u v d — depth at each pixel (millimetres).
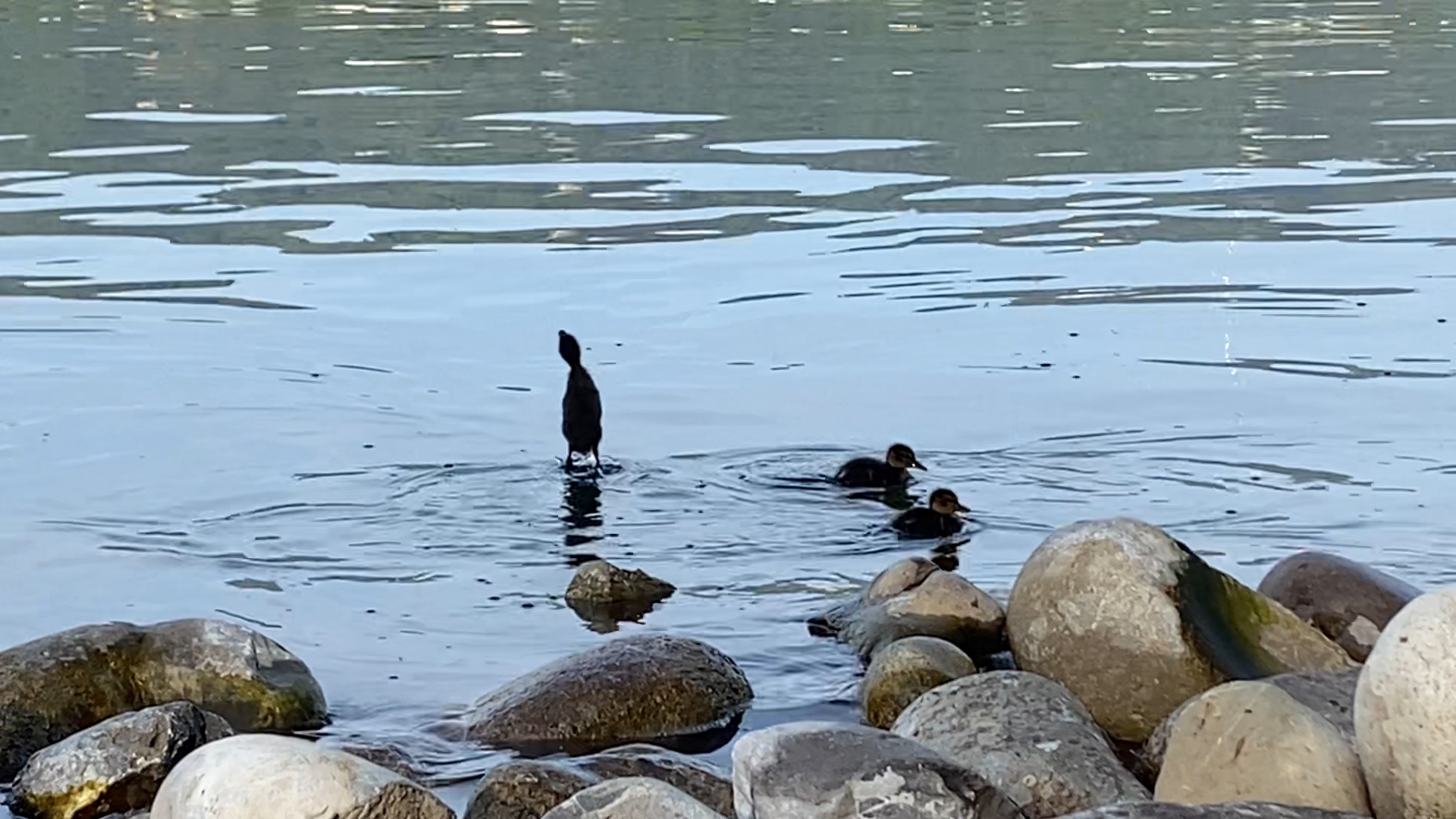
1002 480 11898
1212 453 12367
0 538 10836
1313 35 37750
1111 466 12148
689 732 8094
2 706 7910
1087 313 16438
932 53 34594
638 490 11703
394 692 8602
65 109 28828
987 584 9977
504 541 10797
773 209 21328
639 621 9500
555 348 15367
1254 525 10914
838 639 9188
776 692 8523
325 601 9852
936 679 8180
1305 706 6973
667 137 26203
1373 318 16172
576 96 29859
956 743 7340
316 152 25234
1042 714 7449
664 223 20531
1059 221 20672
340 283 17734
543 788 6855
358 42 36250
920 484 11789
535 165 24172
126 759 7355
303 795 6254
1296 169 23859
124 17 39625
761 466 12227
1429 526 10828
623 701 8078
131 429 13117
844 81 31266
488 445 12742
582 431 12094
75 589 10023
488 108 28812
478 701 8312
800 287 17469
